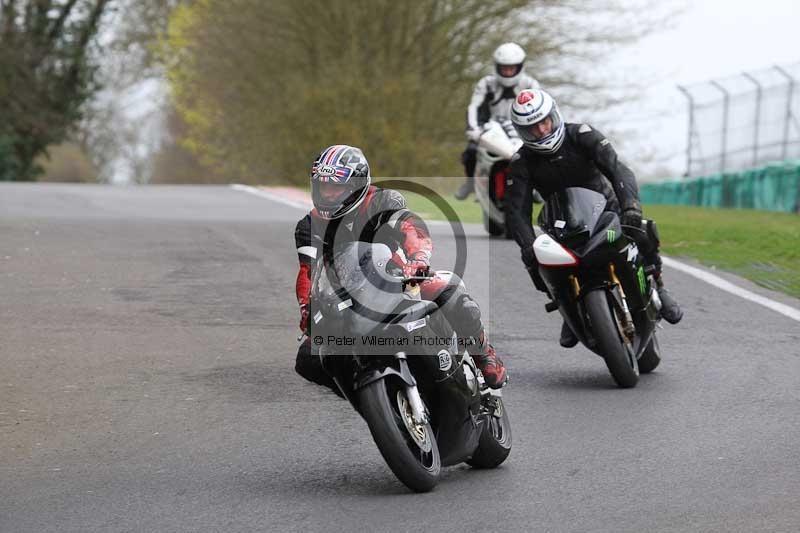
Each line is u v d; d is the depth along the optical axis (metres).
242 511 19.98
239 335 34.41
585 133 30.12
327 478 21.95
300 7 118.69
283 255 48.59
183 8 151.00
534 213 66.19
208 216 62.78
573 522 19.14
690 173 104.94
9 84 160.62
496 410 23.36
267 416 26.30
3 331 34.41
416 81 112.62
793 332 35.09
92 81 167.25
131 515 19.83
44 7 162.25
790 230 60.06
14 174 159.12
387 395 20.53
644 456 22.94
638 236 30.23
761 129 95.19
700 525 18.77
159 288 41.28
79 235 53.44
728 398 27.53
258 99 125.50
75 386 28.73
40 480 21.81
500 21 119.75
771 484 20.86
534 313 38.00
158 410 26.73
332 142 110.31
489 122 53.50
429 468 20.88
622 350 28.28
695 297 40.28
